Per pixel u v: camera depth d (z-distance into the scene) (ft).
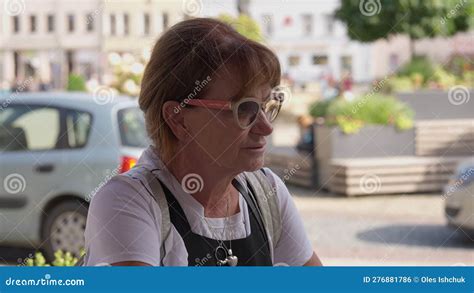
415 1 33.94
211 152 5.48
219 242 5.49
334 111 32.91
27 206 17.57
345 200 27.78
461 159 29.78
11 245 17.61
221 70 5.38
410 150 32.68
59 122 18.12
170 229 5.35
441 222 22.39
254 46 5.45
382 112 32.58
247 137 5.51
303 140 32.32
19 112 18.61
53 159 17.67
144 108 5.65
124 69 21.57
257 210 5.79
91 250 5.30
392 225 22.09
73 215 17.34
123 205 5.22
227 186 5.61
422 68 39.27
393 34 35.01
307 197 28.40
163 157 5.56
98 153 17.56
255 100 5.46
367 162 29.07
